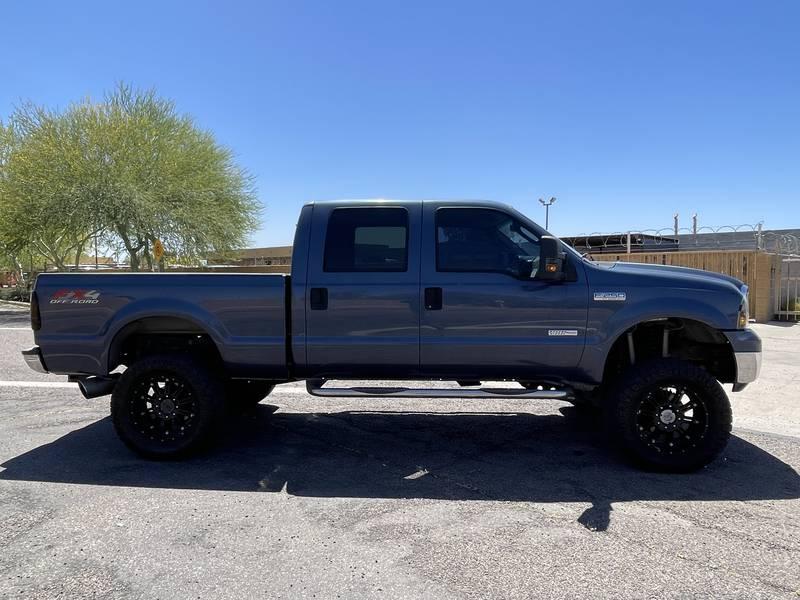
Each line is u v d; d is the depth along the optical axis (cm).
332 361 518
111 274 525
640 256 1648
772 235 1744
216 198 2592
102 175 2214
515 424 642
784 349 1091
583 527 383
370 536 370
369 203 523
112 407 516
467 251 512
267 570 328
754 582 315
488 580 316
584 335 496
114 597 300
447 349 505
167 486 457
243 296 513
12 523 388
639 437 486
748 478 473
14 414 679
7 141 2497
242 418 668
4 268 3509
